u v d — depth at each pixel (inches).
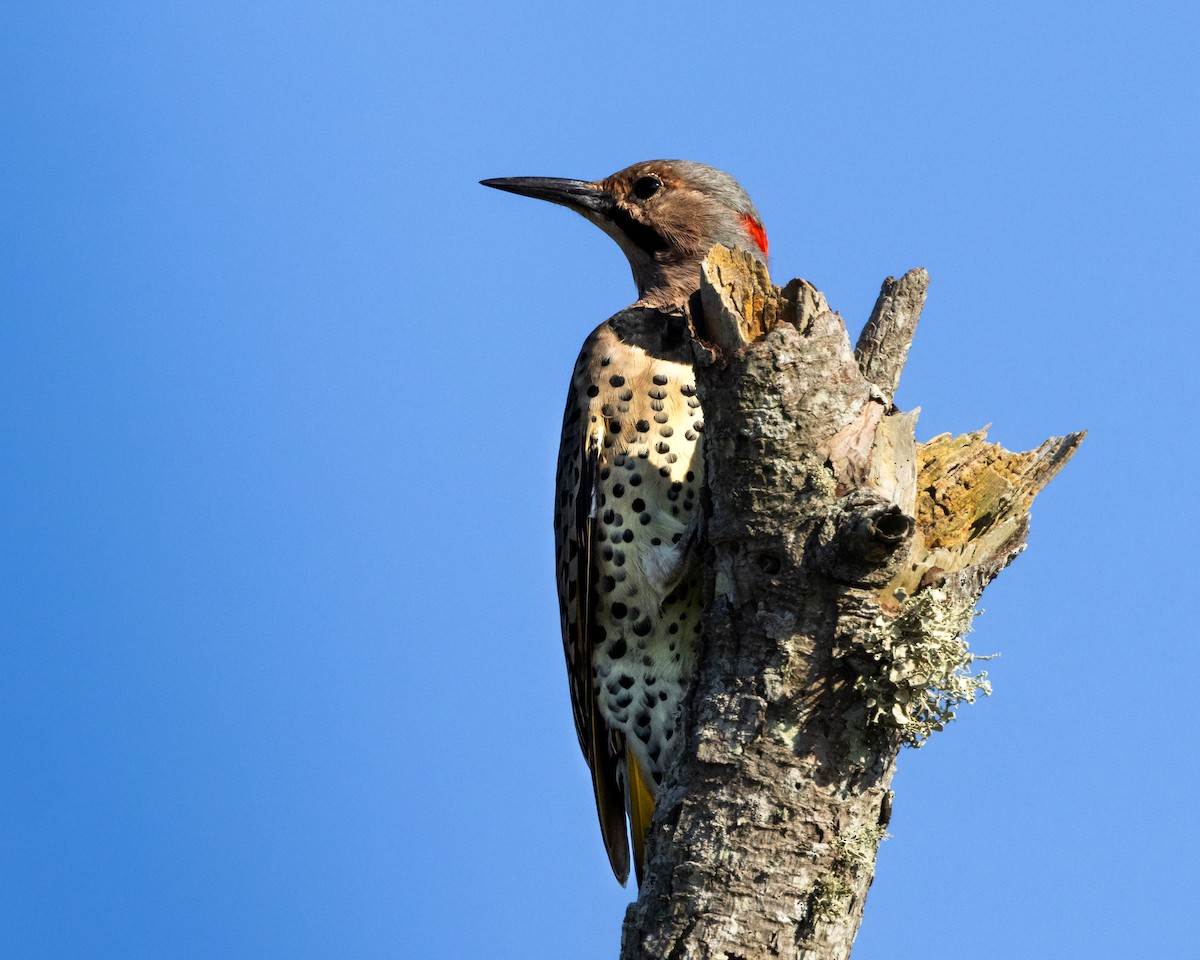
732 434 285.1
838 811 282.0
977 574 299.3
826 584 281.0
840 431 283.9
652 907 283.9
